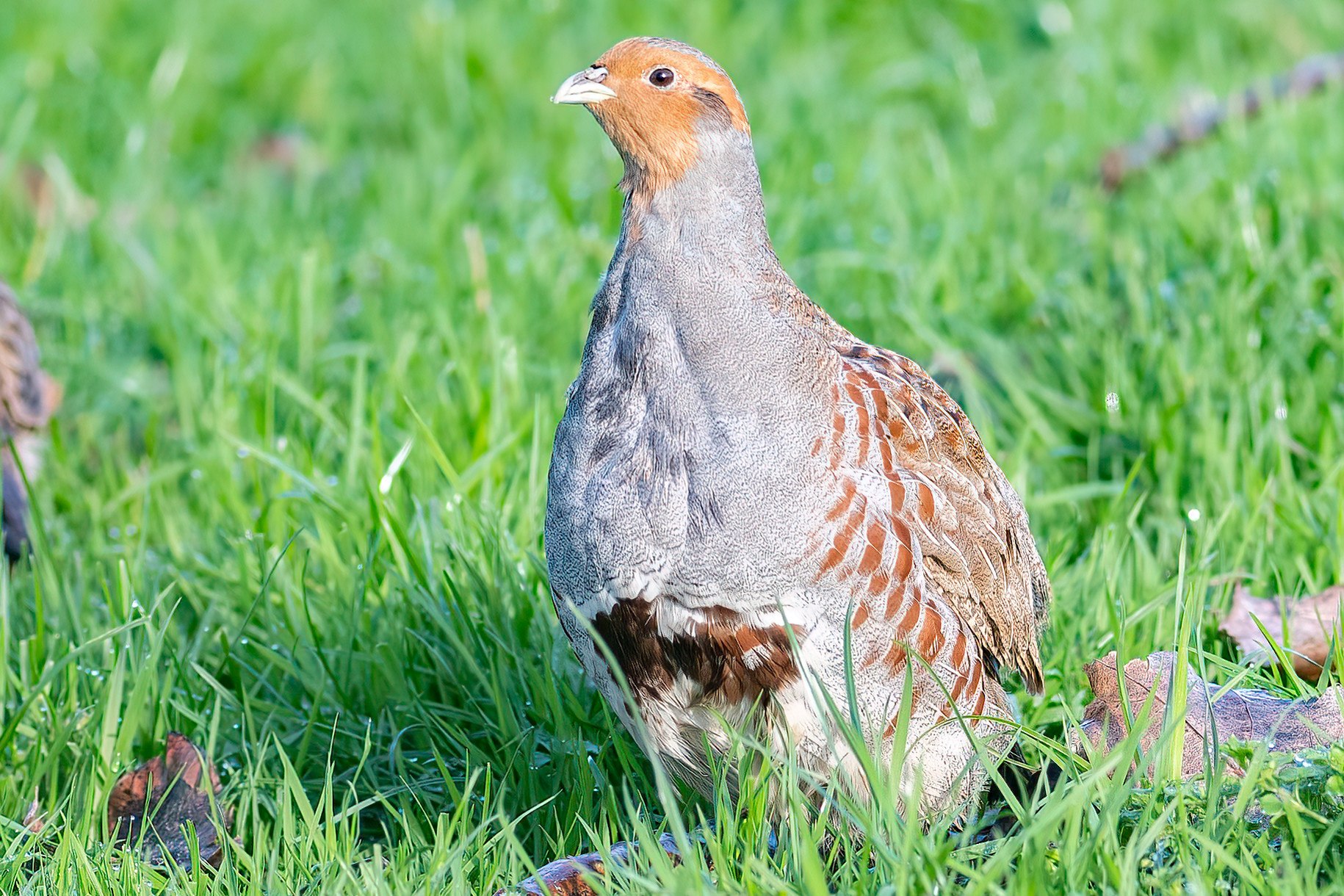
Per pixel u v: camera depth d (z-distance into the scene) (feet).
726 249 18.26
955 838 17.98
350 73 56.80
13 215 46.60
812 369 18.31
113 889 18.89
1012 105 52.16
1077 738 20.48
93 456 34.17
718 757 19.40
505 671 23.20
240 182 50.55
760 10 58.85
